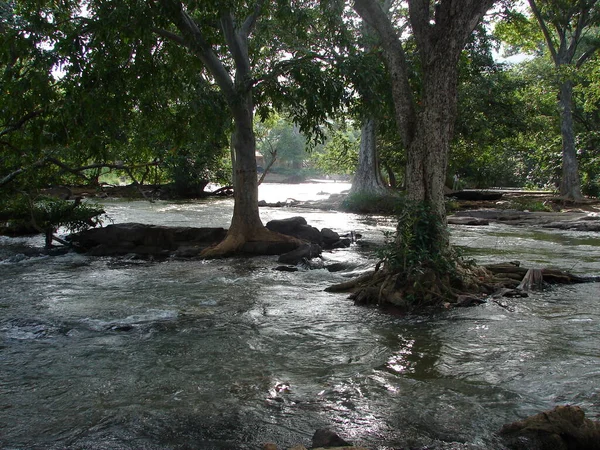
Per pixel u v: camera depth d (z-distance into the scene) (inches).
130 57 504.1
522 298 379.9
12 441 182.5
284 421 197.0
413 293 365.1
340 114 593.9
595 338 290.5
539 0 1327.5
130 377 239.1
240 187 597.6
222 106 605.0
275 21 633.6
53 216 623.5
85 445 179.9
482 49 1095.6
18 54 480.1
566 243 681.0
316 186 2476.6
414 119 392.5
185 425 194.1
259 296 394.6
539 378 235.0
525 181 2004.2
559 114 1334.9
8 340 290.2
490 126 1152.2
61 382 233.5
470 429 189.5
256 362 258.4
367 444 179.6
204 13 538.9
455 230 833.5
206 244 604.4
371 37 552.7
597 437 173.5
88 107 476.4
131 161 666.2
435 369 247.6
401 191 1334.9
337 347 279.6
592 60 1457.9
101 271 490.9
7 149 596.1
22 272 483.5
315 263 521.7
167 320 328.2
